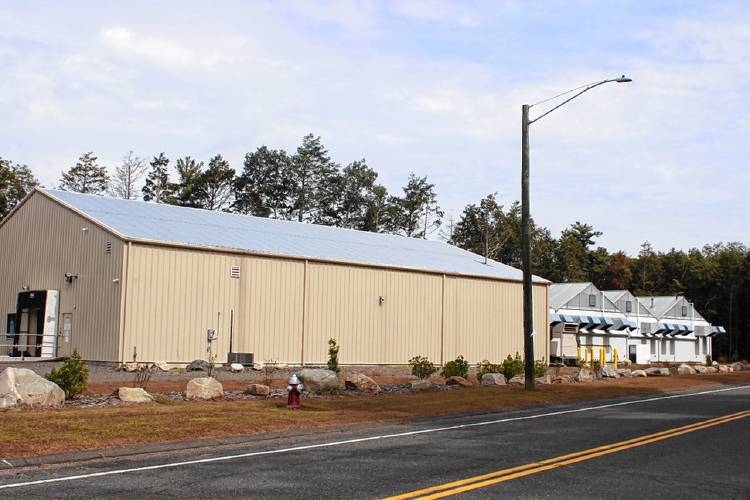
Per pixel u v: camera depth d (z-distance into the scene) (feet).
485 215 333.21
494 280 156.76
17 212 132.26
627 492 29.58
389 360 135.33
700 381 108.68
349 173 309.22
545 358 167.02
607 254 370.32
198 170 285.23
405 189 328.90
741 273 321.93
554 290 219.20
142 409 52.70
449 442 43.34
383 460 36.60
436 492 29.07
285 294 121.39
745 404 71.77
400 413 57.72
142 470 33.63
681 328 247.29
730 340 315.58
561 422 54.80
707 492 29.81
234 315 114.93
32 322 122.31
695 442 44.01
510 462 36.19
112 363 103.65
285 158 302.04
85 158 289.12
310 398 66.08
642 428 50.96
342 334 128.67
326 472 33.22
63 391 54.44
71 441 39.32
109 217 114.83
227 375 96.17
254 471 33.42
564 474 33.19
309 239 138.10
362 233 163.63
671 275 358.43
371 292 133.69
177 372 97.76
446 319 146.00
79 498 27.78
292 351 121.39
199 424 46.60
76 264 114.42
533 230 344.69
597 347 214.48
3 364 104.47
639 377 115.14
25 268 127.75
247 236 125.49
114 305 105.19
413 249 159.84
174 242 109.29
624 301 231.30
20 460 35.19
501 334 156.97
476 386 85.56
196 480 31.27
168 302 108.17
